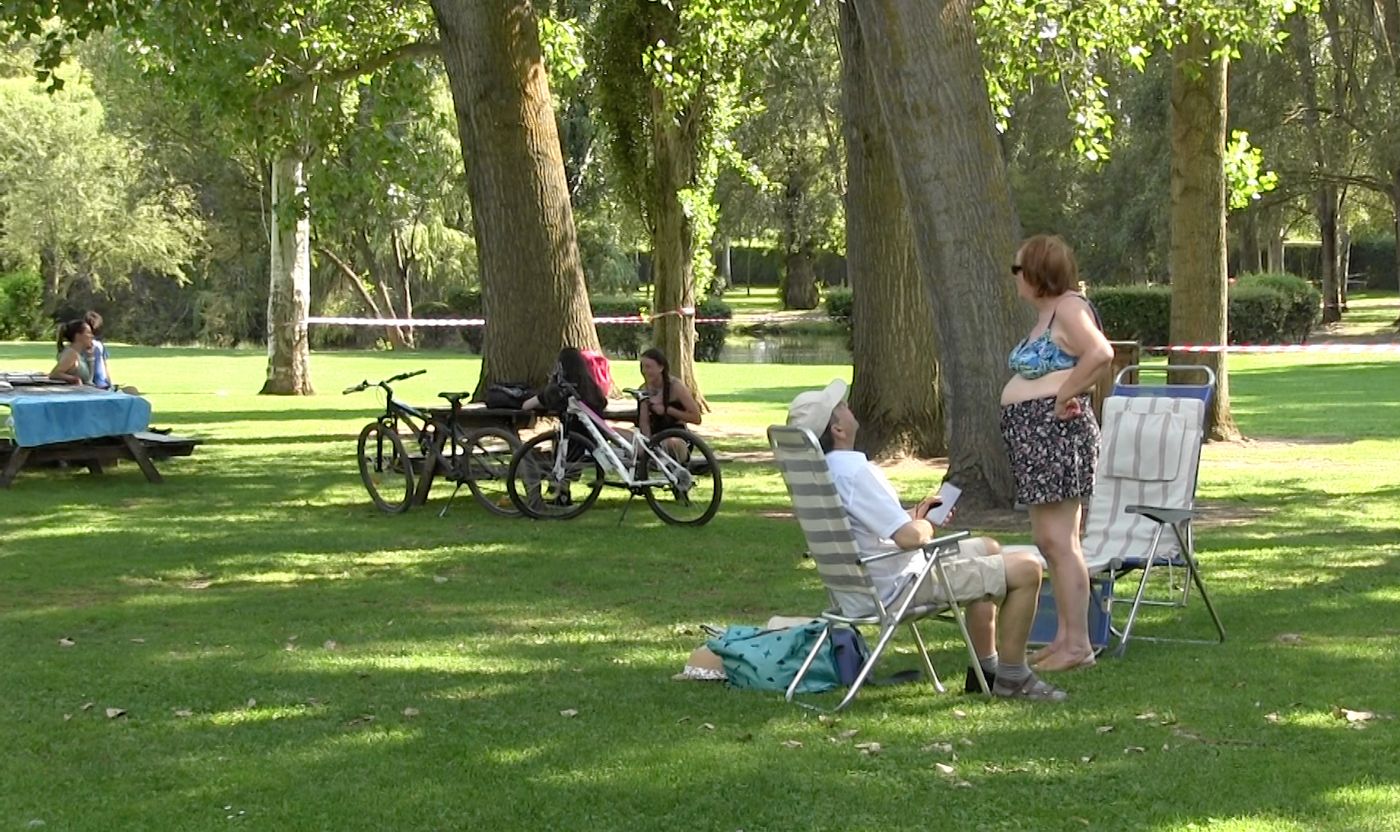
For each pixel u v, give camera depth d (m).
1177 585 8.43
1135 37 16.28
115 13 18.33
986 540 6.14
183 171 47.69
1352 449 16.09
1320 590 8.17
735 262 90.50
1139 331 41.06
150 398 26.02
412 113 25.38
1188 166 16.41
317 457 16.33
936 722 5.61
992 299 10.29
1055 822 4.47
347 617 7.89
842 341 50.78
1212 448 16.31
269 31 18.02
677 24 20.66
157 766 5.22
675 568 9.27
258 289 51.56
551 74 21.78
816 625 6.29
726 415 21.72
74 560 9.77
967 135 10.13
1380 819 4.43
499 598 8.38
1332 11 39.66
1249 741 5.30
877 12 10.09
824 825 4.50
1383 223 56.72
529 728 5.62
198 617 7.93
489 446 12.03
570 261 15.26
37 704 6.10
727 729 5.56
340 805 4.75
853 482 5.94
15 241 51.44
